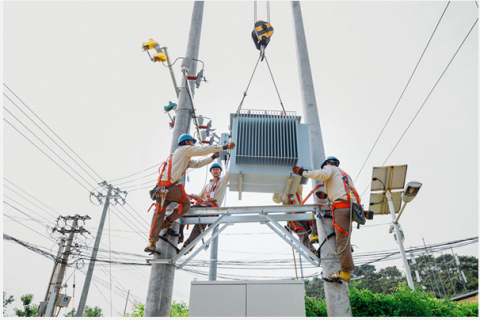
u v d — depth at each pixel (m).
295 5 7.21
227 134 5.04
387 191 9.99
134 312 7.82
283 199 5.88
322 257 4.31
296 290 3.62
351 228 3.91
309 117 5.69
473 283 35.53
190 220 4.98
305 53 6.49
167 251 4.53
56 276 16.73
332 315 3.93
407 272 8.66
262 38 6.42
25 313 28.25
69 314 37.62
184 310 8.45
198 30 6.86
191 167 4.98
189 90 5.88
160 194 4.23
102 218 16.98
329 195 4.25
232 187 4.78
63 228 17.91
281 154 4.48
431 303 5.11
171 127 6.98
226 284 3.74
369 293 5.09
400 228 9.60
